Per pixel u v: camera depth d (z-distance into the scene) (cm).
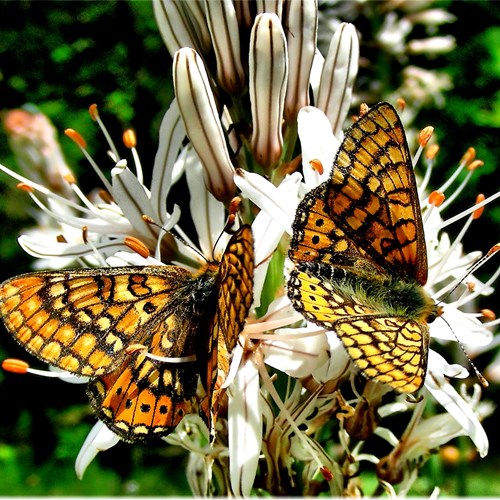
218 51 10
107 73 39
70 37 39
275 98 10
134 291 9
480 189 33
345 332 7
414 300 8
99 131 38
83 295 9
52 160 16
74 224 11
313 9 10
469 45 34
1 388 37
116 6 38
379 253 9
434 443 11
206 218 11
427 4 22
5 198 37
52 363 8
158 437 9
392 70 22
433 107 32
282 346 9
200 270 9
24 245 11
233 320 8
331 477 9
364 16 22
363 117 8
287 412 9
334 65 11
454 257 11
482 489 26
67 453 36
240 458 9
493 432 27
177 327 9
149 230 11
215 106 10
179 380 9
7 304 8
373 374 7
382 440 20
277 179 10
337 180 8
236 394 9
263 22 9
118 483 33
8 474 35
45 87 39
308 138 10
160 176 11
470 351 15
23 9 41
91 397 9
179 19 11
